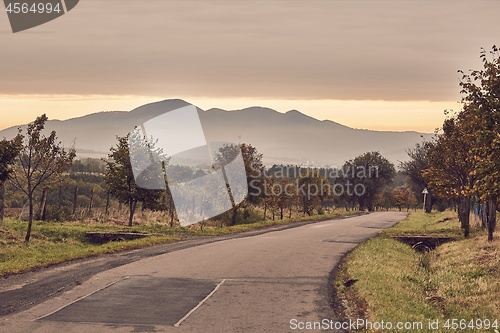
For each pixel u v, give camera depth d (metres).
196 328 11.72
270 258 23.39
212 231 37.72
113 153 36.88
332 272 19.86
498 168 17.55
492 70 18.28
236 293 15.61
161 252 24.94
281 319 12.72
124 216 47.16
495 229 30.12
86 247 26.91
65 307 13.40
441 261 23.70
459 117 29.69
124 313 12.90
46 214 37.84
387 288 16.03
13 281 16.77
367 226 46.84
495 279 17.25
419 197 98.31
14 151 25.91
